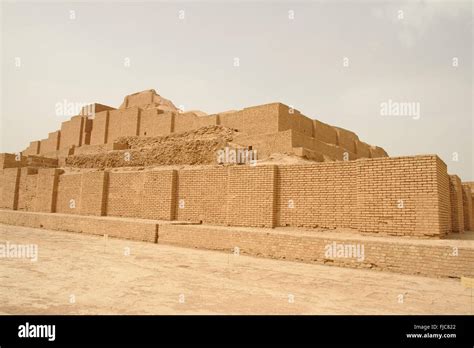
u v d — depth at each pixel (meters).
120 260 10.04
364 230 11.33
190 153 25.45
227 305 5.82
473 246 8.16
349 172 12.31
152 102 47.12
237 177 15.09
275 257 10.81
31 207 27.02
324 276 8.28
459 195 16.36
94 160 32.00
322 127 32.03
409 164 10.66
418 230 10.32
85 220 17.70
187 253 11.64
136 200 19.33
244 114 27.52
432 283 7.67
